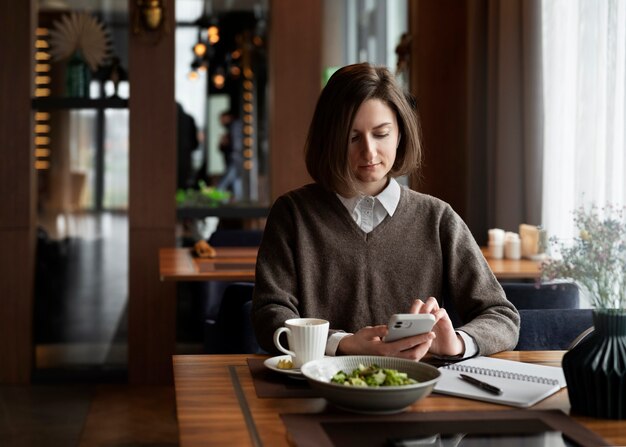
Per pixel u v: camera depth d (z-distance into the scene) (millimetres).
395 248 2047
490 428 1341
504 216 4609
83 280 6242
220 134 8062
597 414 1409
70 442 3887
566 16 4227
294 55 5258
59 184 6348
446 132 5473
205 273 3664
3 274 4969
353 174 1962
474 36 4992
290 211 2078
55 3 6250
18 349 4992
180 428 1346
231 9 7844
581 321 2219
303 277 2021
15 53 4926
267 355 1889
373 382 1447
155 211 5059
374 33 7875
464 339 1810
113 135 6430
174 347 5094
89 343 5762
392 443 1254
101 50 5191
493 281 2066
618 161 3650
